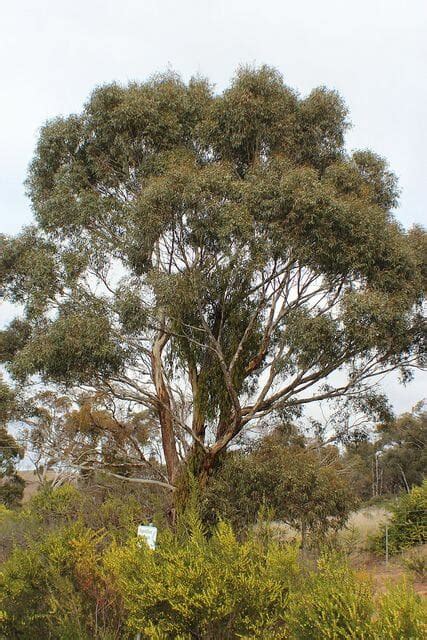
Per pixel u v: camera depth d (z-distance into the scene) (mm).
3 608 7602
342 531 14062
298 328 13055
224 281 13875
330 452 18031
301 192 12742
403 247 13641
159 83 17062
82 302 14383
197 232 13312
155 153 15852
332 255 13227
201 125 15969
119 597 7316
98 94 16344
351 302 12586
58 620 7398
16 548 8758
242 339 14820
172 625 5949
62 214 15055
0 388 18219
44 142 16656
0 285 16578
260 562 6602
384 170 16734
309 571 6355
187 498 13797
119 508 11969
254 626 5820
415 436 57844
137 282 13492
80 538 8188
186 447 15500
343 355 13984
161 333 16625
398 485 57781
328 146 16812
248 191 13289
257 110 15531
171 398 16828
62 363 13617
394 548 19281
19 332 18781
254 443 15391
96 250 14812
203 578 6102
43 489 15914
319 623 5008
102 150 16609
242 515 13109
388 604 4766
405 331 14008
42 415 20125
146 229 13383
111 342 13461
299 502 13258
